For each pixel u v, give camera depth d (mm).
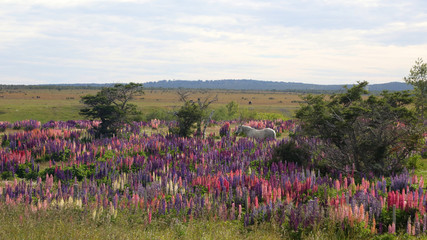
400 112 24062
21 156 26062
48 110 97875
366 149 22234
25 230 12070
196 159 26297
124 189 20109
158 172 22453
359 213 13359
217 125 51562
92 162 26422
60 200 15641
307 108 27031
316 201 13734
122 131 40375
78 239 11375
